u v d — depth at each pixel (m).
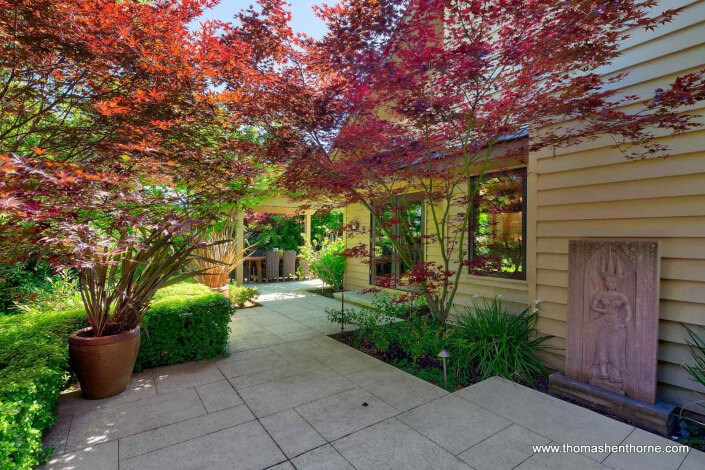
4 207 1.45
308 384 3.09
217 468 1.96
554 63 2.79
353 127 3.78
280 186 4.42
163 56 2.62
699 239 2.62
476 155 4.22
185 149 2.84
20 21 2.17
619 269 2.78
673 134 2.74
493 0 2.70
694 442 2.31
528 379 3.19
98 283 2.92
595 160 3.23
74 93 2.72
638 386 2.65
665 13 2.36
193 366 3.53
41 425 2.12
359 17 3.00
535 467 1.97
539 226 3.65
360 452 2.10
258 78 3.13
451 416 2.53
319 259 8.62
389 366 3.52
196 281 6.67
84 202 1.87
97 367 2.73
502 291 4.70
